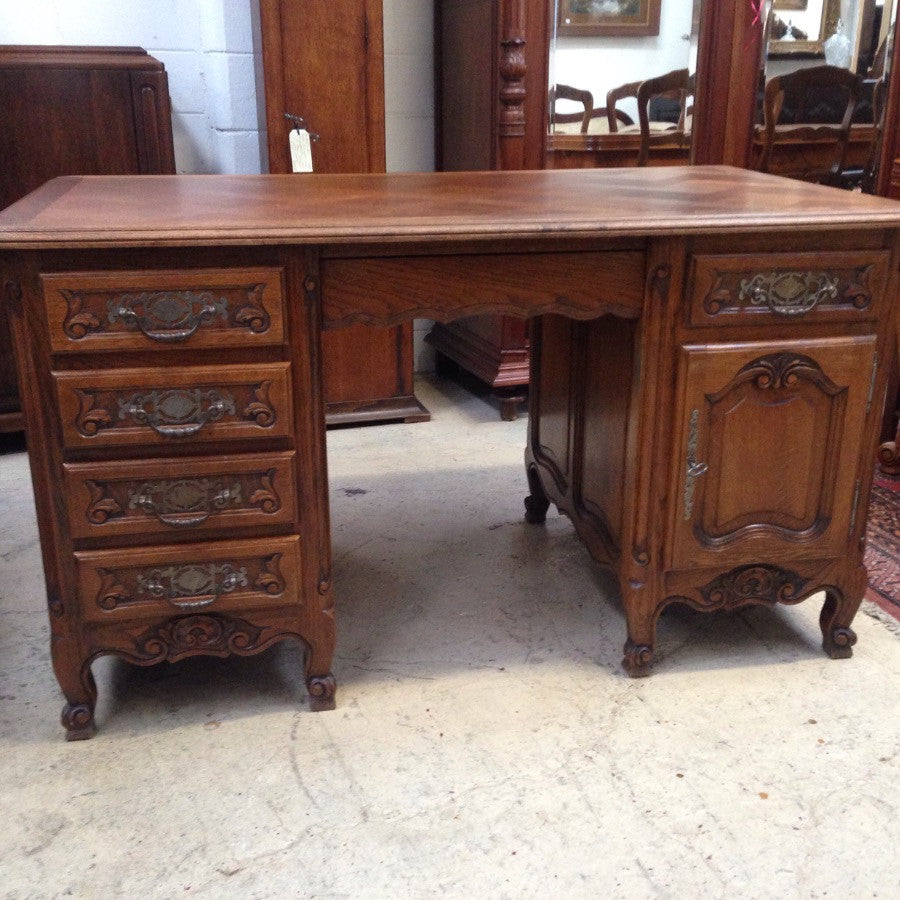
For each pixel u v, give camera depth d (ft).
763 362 5.42
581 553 7.56
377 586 7.06
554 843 4.66
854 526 5.87
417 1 10.77
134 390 4.93
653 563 5.74
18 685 5.94
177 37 9.88
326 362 9.89
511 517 8.16
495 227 4.93
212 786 5.07
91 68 8.53
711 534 5.72
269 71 8.81
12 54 8.45
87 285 4.72
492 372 10.23
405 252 5.06
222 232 4.71
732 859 4.56
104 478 5.02
